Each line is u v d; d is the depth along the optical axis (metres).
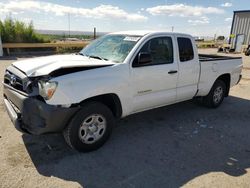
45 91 3.18
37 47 18.61
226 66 6.02
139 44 4.13
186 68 4.90
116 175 3.19
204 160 3.66
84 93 3.41
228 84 6.38
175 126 4.91
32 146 3.82
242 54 22.77
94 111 3.61
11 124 4.60
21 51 17.91
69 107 3.31
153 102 4.46
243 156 3.82
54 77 3.24
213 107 6.10
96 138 3.76
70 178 3.08
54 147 3.82
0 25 18.00
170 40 4.63
